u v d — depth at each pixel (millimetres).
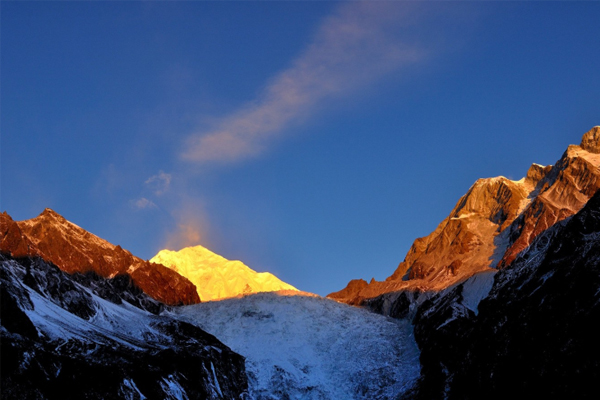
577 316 89562
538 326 95875
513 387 90812
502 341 101562
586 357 82562
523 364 92000
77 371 84938
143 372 94500
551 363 86688
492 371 97812
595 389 78062
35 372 79312
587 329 85875
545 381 85500
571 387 81188
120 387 87938
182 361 105875
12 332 84562
